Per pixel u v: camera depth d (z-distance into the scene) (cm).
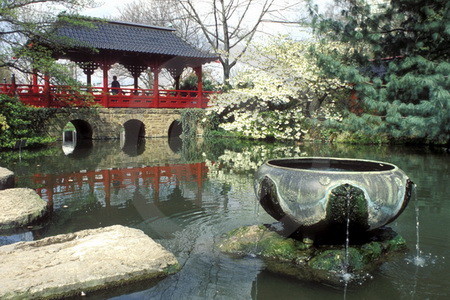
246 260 358
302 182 335
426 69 1394
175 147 1370
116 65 2711
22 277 301
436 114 1277
